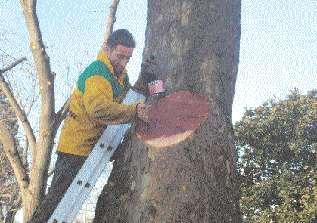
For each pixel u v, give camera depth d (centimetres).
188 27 299
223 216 266
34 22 512
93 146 283
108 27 597
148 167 266
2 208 1130
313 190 1914
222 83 296
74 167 282
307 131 2045
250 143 2148
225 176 274
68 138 284
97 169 274
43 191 543
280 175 2003
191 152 268
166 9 309
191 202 259
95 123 280
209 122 278
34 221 276
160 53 301
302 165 2028
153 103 279
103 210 274
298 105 2111
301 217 1881
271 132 2106
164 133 274
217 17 307
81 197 271
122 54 281
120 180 274
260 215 2019
